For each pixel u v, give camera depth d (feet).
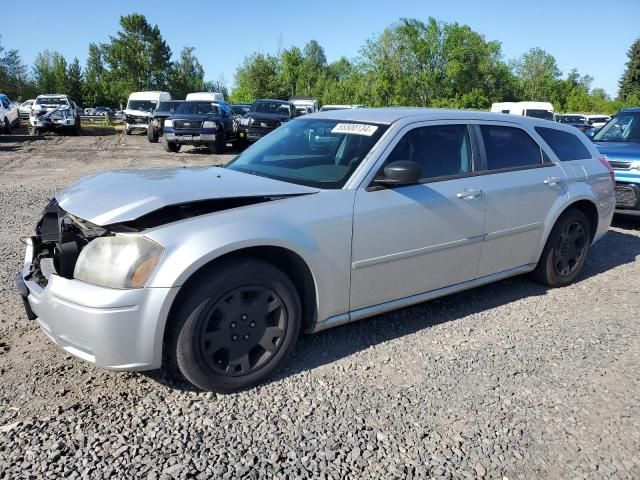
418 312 14.03
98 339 8.71
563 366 11.41
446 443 8.73
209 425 8.94
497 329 13.16
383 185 11.50
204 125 57.98
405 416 9.41
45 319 9.40
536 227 14.83
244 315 9.75
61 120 79.77
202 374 9.45
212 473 7.81
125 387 9.96
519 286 16.29
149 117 75.87
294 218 10.21
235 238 9.27
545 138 15.66
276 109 68.95
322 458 8.24
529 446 8.73
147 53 200.54
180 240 8.99
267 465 8.03
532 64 228.02
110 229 9.20
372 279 11.47
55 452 8.07
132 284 8.73
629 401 10.14
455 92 175.42
